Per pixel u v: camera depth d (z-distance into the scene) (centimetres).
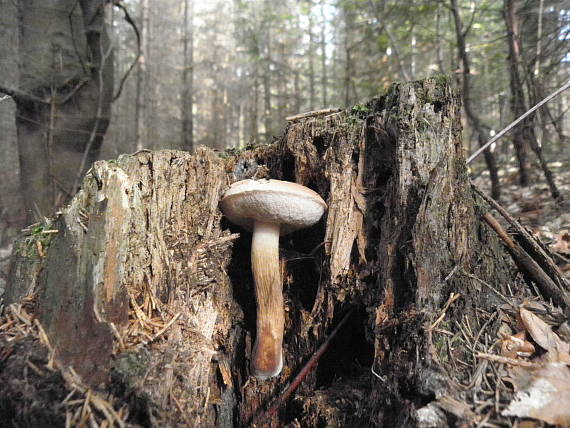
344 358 30
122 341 21
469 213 26
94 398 19
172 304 25
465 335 23
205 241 28
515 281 29
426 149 25
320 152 30
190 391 22
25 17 56
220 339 28
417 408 20
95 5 60
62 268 23
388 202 26
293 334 29
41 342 21
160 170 27
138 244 24
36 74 55
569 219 49
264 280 28
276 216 27
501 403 19
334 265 27
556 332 24
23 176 58
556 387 20
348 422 24
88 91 60
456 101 27
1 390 19
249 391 29
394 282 24
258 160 33
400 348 22
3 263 51
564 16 60
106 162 25
